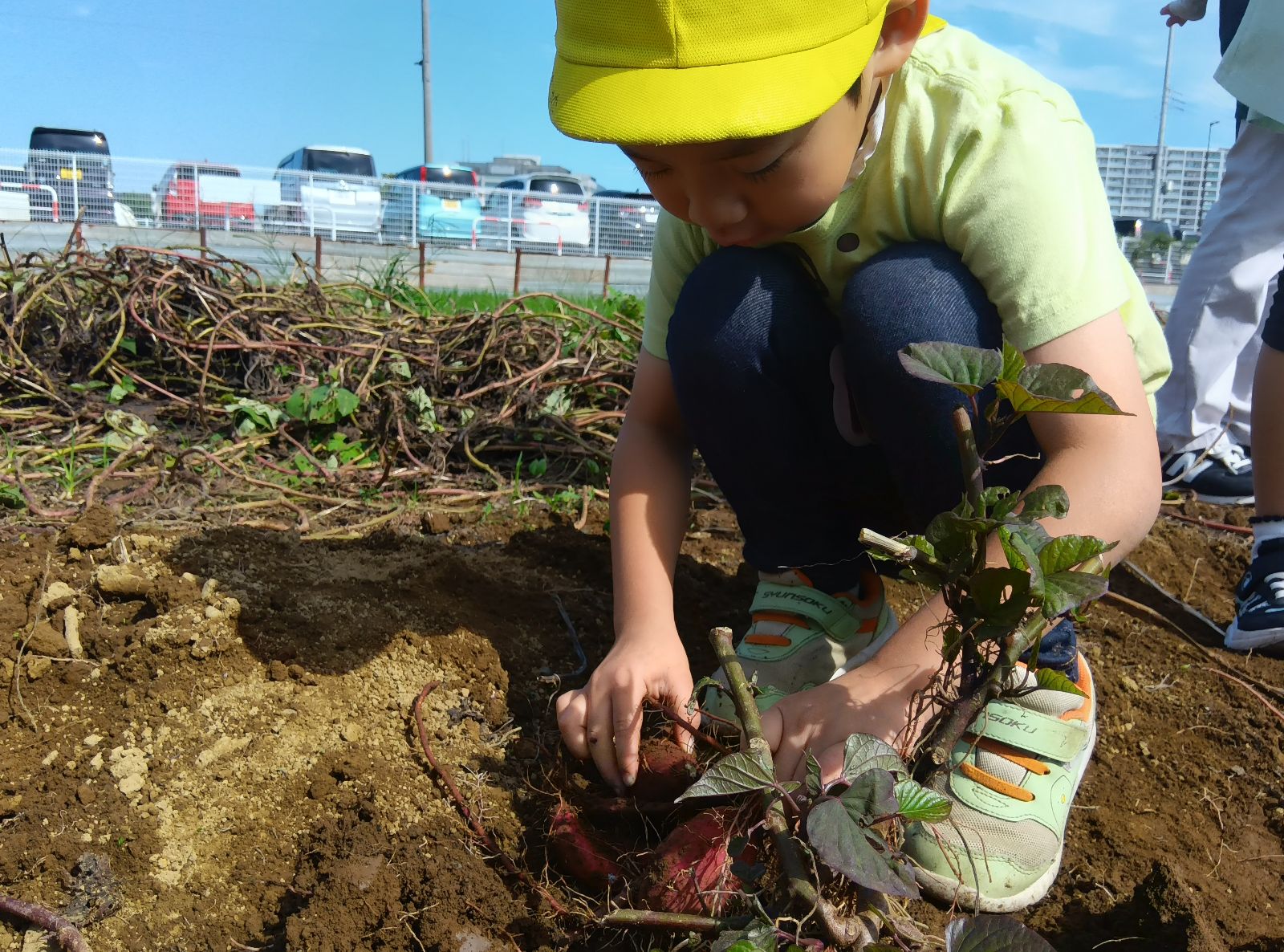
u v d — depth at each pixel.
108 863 1.34
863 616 1.75
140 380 3.12
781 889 1.04
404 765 1.48
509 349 3.43
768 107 1.14
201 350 3.40
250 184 13.15
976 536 1.03
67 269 3.56
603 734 1.39
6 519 2.14
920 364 1.01
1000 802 1.39
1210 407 2.83
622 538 1.64
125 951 1.26
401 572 1.90
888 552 1.04
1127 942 1.35
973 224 1.41
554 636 1.84
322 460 2.79
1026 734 1.41
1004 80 1.44
